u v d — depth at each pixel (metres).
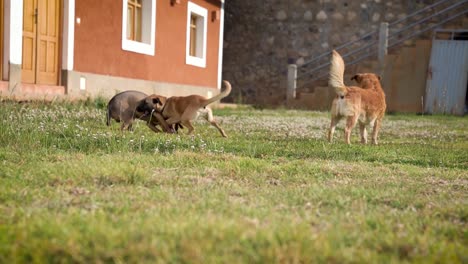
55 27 11.73
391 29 21.25
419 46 19.44
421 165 6.29
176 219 3.08
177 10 16.67
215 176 4.81
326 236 2.81
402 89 19.62
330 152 6.72
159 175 4.65
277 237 2.70
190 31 18.38
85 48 12.45
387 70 19.69
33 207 3.43
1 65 10.29
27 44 10.97
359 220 3.32
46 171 4.50
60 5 11.80
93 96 12.76
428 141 9.29
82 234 2.71
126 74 14.14
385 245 2.79
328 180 4.87
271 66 22.47
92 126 8.52
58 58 11.86
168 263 2.39
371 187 4.57
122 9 13.77
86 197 3.73
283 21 22.23
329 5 21.80
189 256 2.40
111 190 4.02
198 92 18.48
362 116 8.16
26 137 6.31
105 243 2.57
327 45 21.91
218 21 19.89
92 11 12.61
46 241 2.59
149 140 6.88
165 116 8.61
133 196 3.81
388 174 5.33
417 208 3.90
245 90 22.78
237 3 22.64
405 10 21.12
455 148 8.04
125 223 2.97
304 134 9.48
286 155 6.57
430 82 19.30
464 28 19.73
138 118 8.49
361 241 2.83
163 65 16.03
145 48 14.91
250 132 9.60
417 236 2.96
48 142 6.43
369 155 6.71
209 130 9.65
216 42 19.84
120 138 6.68
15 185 4.04
